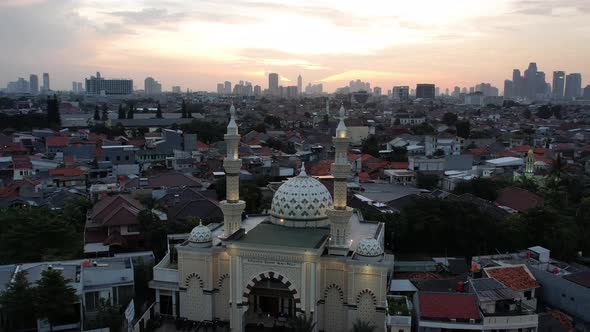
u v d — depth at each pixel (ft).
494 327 182.19
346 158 209.97
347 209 208.85
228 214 223.92
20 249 256.73
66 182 435.53
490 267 228.63
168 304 222.89
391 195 397.39
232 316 205.26
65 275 215.72
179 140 616.39
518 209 346.74
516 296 197.47
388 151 615.57
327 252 209.56
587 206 319.27
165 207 330.95
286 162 523.70
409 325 180.75
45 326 195.52
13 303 185.78
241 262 203.41
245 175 451.53
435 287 217.77
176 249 226.58
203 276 214.07
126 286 215.92
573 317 209.15
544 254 252.21
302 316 190.80
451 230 284.61
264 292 220.64
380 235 239.30
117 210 286.46
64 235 268.41
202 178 483.51
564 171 427.33
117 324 192.44
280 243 202.80
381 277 197.16
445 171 482.69
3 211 294.46
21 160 491.31
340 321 206.28
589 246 282.56
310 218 224.53
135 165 497.46
